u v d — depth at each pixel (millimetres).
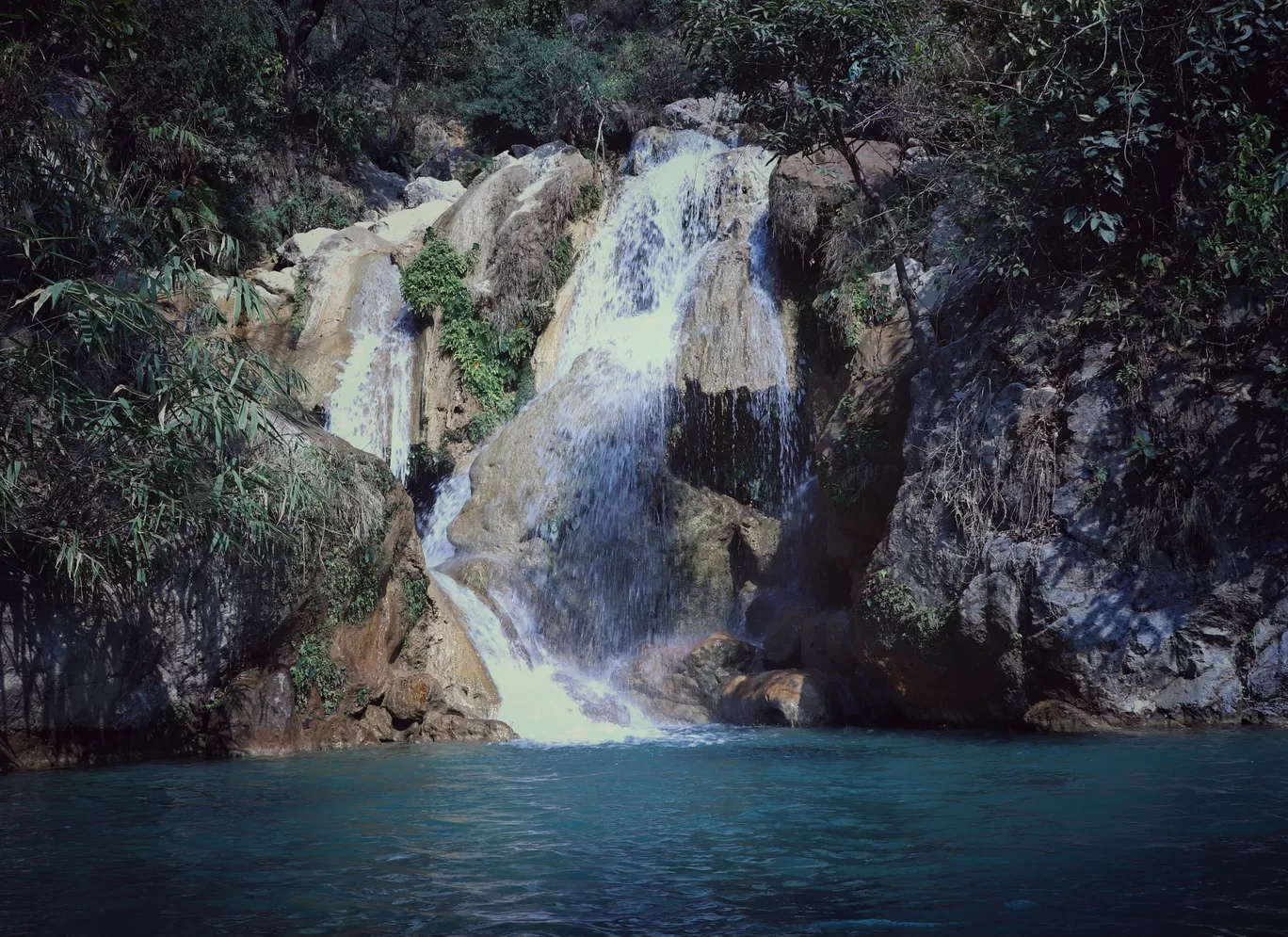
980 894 5027
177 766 10875
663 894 5191
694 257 21203
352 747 12367
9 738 11039
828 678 14414
